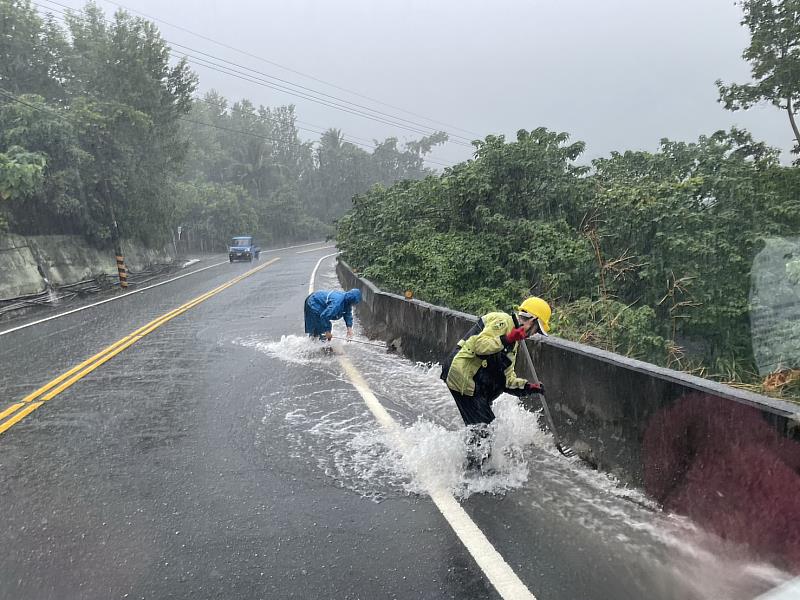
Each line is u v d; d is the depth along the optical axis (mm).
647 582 2787
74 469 4465
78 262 23859
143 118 26609
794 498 2652
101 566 3113
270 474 4273
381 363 8062
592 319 9867
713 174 12555
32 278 19234
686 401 3332
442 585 2857
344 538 3336
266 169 65562
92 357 8898
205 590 2881
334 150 74375
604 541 3170
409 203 16328
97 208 25297
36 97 22656
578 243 12195
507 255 13156
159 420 5668
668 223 11633
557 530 3316
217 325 11758
